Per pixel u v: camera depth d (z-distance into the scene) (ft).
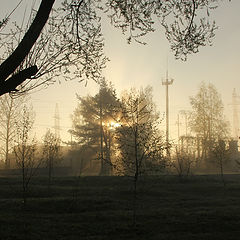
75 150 185.37
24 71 19.98
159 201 69.21
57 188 84.79
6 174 124.16
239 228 43.27
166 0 28.71
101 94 173.88
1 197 72.69
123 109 50.62
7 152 141.90
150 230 42.88
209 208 58.34
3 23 23.04
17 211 56.95
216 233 40.65
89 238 39.06
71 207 60.03
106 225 46.03
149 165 52.54
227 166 182.09
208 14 29.14
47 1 19.90
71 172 153.28
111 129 161.99
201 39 29.43
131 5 28.60
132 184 93.25
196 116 200.23
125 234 41.22
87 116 185.06
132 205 63.31
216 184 98.32
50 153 95.71
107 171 154.81
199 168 181.16
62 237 39.78
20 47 19.25
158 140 50.70
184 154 146.72
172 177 108.17
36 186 87.30
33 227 44.55
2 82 19.21
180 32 29.66
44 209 59.41
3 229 43.01
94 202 64.69
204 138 192.75
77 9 26.84
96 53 27.71
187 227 44.11
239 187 91.71
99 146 182.91
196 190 87.86
